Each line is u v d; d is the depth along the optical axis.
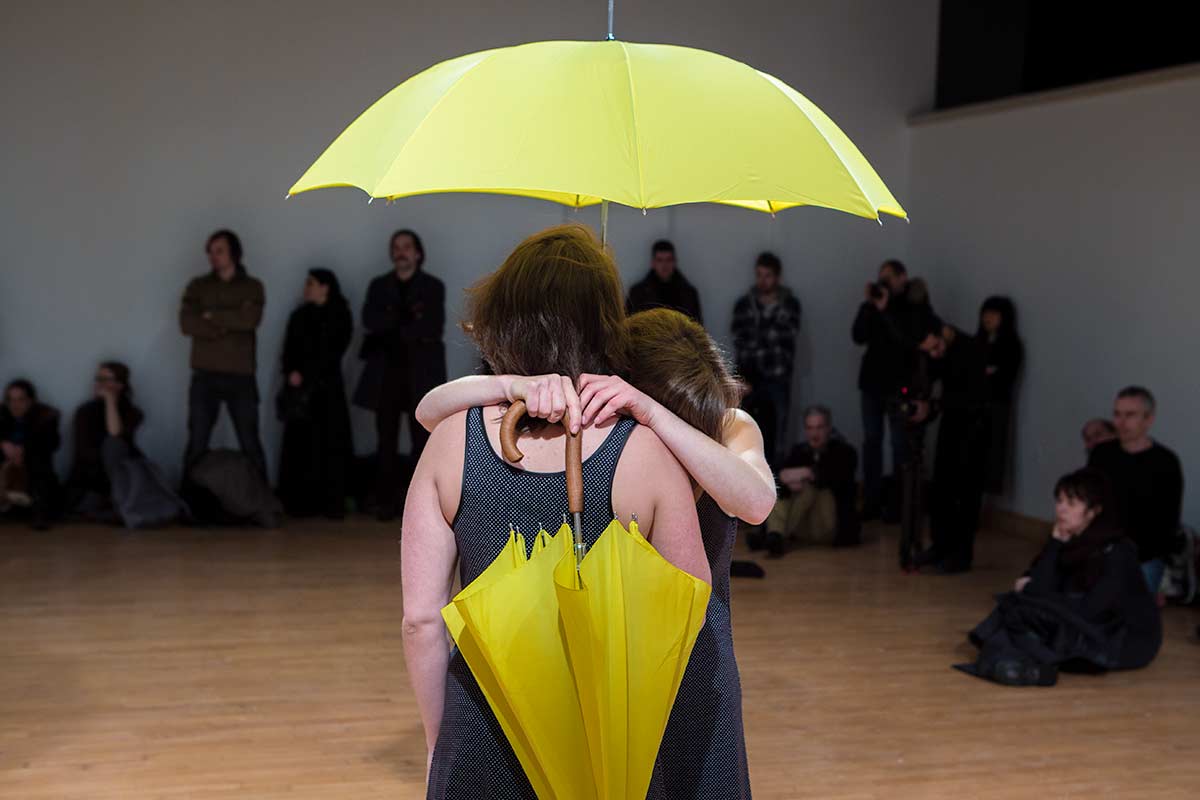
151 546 6.10
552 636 1.36
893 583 5.79
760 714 3.87
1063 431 6.74
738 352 7.62
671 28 7.80
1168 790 3.32
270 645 4.48
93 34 7.00
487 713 1.45
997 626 4.43
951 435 6.04
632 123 1.56
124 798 3.10
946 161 7.83
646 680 1.35
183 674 4.12
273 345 7.41
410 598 1.51
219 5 7.16
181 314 6.83
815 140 1.63
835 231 8.18
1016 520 7.05
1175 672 4.44
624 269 7.91
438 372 6.98
